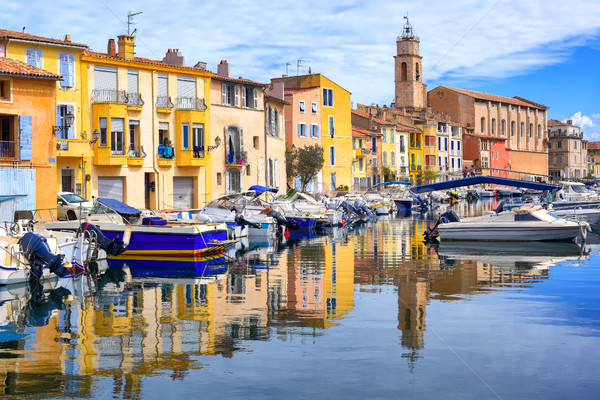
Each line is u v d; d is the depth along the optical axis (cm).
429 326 1864
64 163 4706
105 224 3138
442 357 1583
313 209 5703
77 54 4794
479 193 11906
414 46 13562
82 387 1391
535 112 16362
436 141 12175
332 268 3002
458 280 2650
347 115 9150
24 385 1401
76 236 2842
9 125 3872
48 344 1694
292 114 8012
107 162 4884
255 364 1533
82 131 4819
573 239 3972
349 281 2631
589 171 19225
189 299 2253
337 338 1738
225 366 1518
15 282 2509
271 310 2078
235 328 1845
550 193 6731
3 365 1526
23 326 1878
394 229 5350
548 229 3934
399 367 1513
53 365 1527
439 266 3064
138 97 5172
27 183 3716
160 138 5425
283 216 4606
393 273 2845
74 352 1625
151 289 2448
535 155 16150
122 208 3412
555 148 17700
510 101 15250
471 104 14075
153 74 5328
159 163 5356
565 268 2983
